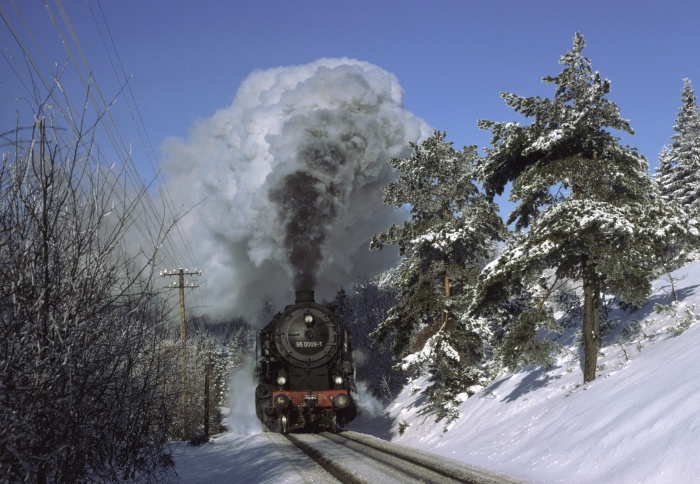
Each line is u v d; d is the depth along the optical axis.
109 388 7.32
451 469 12.30
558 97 17.75
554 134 17.05
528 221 19.16
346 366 22.52
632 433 11.01
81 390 6.09
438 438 21.80
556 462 12.17
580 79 17.28
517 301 24.33
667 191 42.44
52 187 5.21
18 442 5.37
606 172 16.81
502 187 19.75
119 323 6.89
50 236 5.31
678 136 42.19
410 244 25.48
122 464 9.99
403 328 25.31
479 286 17.81
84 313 5.96
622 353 17.72
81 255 5.76
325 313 22.67
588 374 16.72
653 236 15.80
